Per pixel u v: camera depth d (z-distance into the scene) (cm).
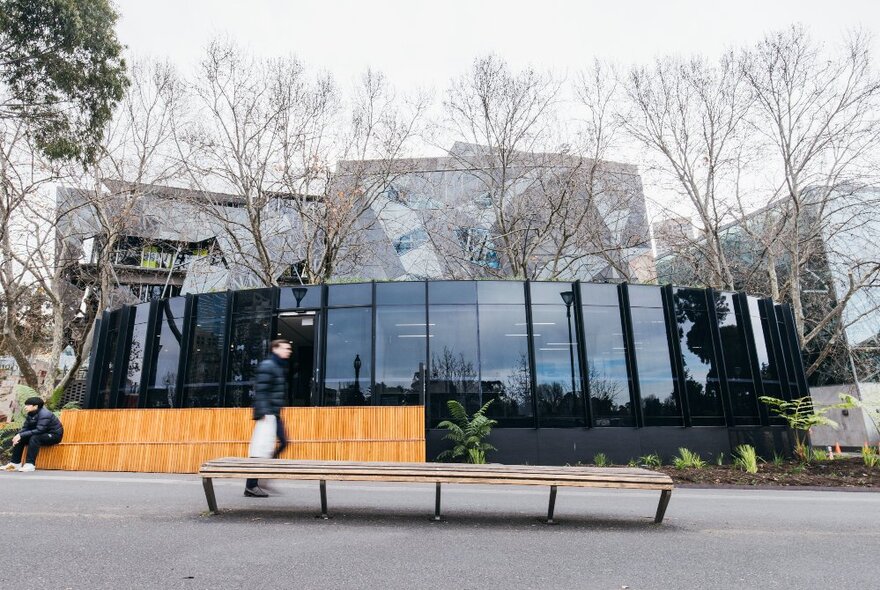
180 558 417
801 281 2641
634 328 1544
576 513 658
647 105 2291
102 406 1753
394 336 1509
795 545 507
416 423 1189
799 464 1352
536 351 1501
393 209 3112
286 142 2097
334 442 1175
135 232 2483
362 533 513
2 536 475
